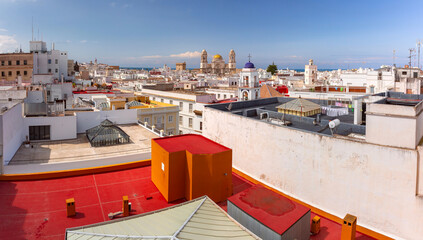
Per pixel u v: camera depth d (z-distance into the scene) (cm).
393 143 1656
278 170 2247
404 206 1595
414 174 1552
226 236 1392
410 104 2011
